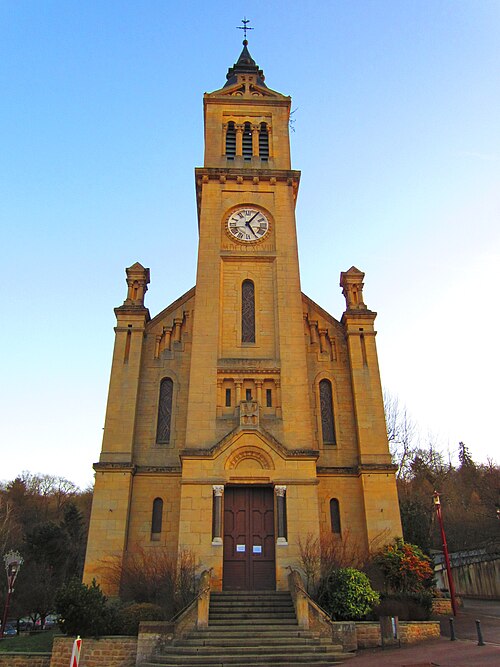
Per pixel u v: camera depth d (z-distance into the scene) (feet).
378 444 109.09
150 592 85.46
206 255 119.03
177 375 116.57
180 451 99.30
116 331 116.88
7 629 170.40
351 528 103.96
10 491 289.94
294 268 118.83
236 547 94.38
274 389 106.73
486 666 52.70
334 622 74.33
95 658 69.92
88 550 97.81
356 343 118.42
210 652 67.82
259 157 134.31
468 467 256.52
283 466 97.25
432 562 117.39
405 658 62.13
